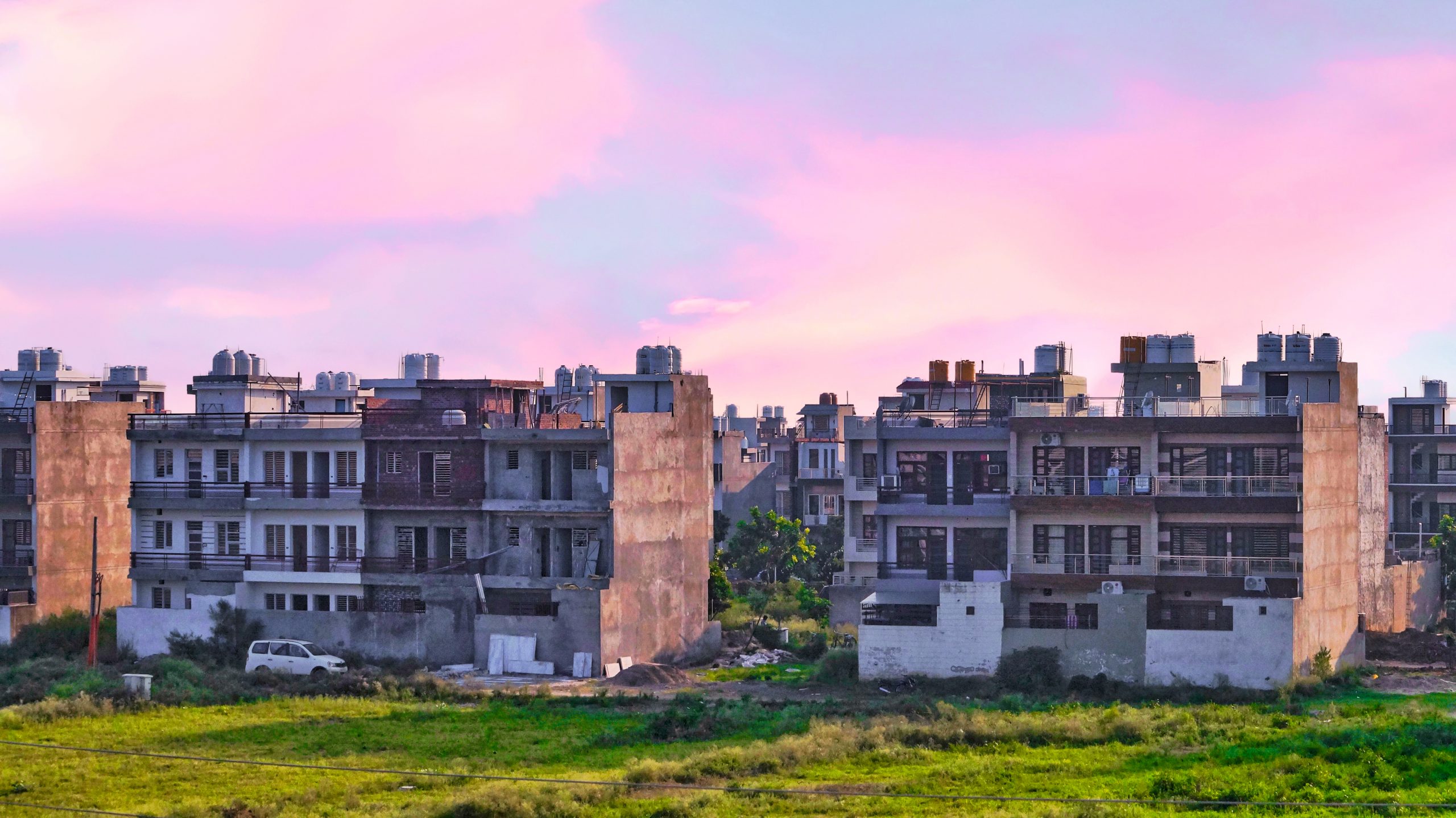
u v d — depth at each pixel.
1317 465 66.25
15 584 78.50
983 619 63.09
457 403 74.56
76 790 47.88
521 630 69.00
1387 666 67.38
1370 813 41.38
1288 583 64.94
